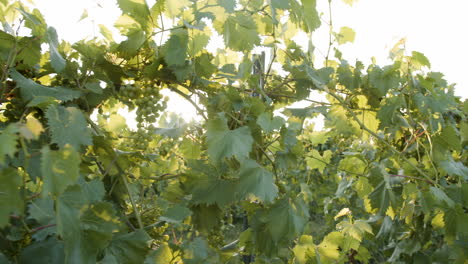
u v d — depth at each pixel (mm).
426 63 2080
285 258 2176
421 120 2205
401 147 2490
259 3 1858
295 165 1979
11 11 1290
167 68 1566
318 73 1998
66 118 1094
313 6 1896
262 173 1514
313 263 2141
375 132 2352
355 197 3979
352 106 2285
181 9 1453
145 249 1269
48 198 1096
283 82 2014
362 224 2658
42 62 1430
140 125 1574
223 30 1702
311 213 6168
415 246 2551
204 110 1660
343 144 3949
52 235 1064
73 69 1405
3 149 747
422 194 2145
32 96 1194
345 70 2104
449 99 2162
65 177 842
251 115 1680
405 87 2199
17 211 840
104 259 1137
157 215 1876
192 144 1789
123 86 1551
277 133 1932
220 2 1449
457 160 2551
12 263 1040
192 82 1623
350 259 3309
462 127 2338
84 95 1398
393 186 2402
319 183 5352
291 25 2193
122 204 1631
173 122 1915
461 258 2230
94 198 1206
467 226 1971
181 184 1675
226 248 1896
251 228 1828
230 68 1725
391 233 2648
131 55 1557
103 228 1058
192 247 1372
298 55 2086
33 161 1062
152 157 1927
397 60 2119
